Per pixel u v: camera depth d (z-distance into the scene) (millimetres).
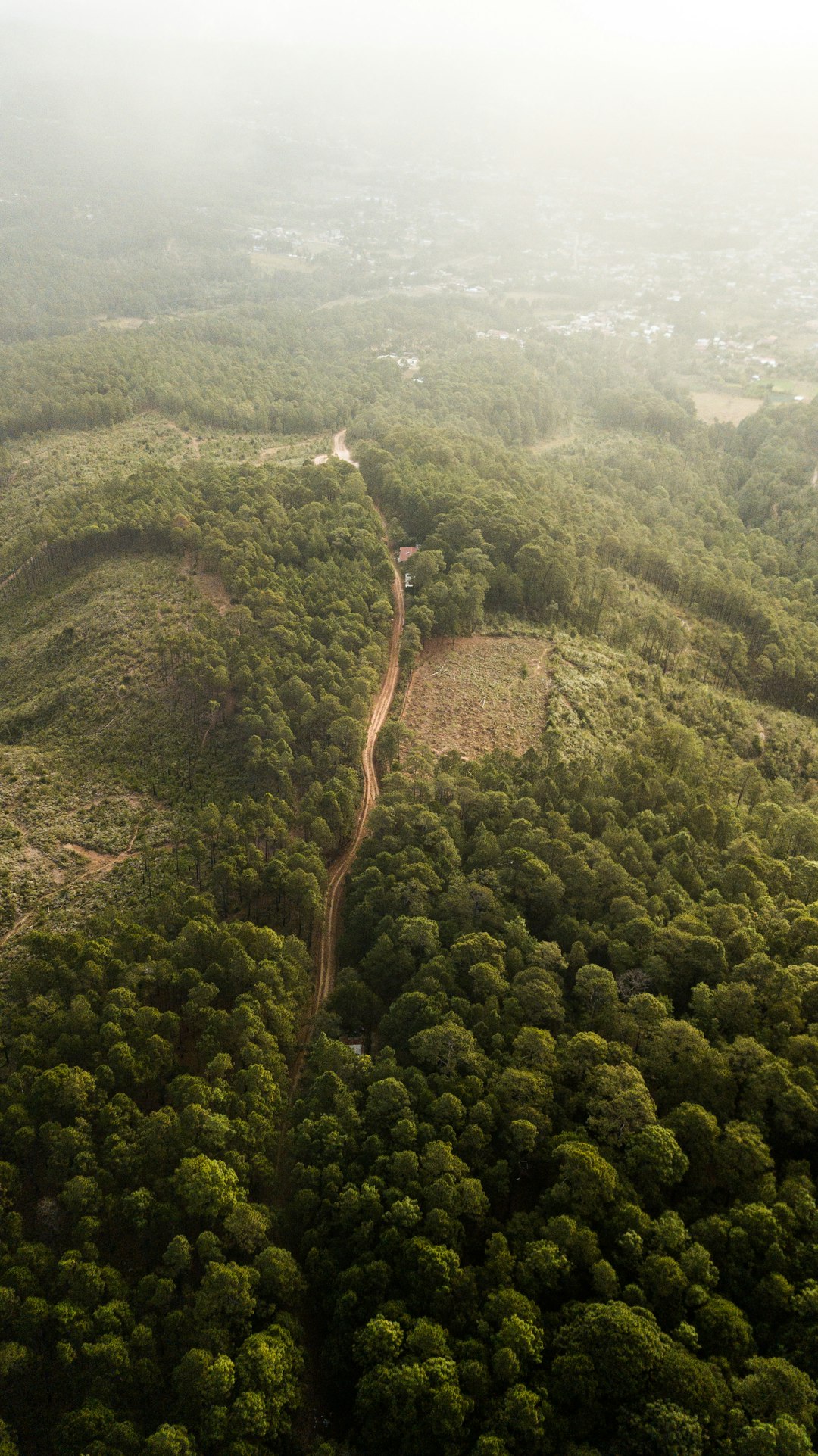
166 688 126938
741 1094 67562
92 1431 51625
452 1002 75500
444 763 113938
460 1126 66062
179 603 141000
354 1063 72562
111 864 102438
